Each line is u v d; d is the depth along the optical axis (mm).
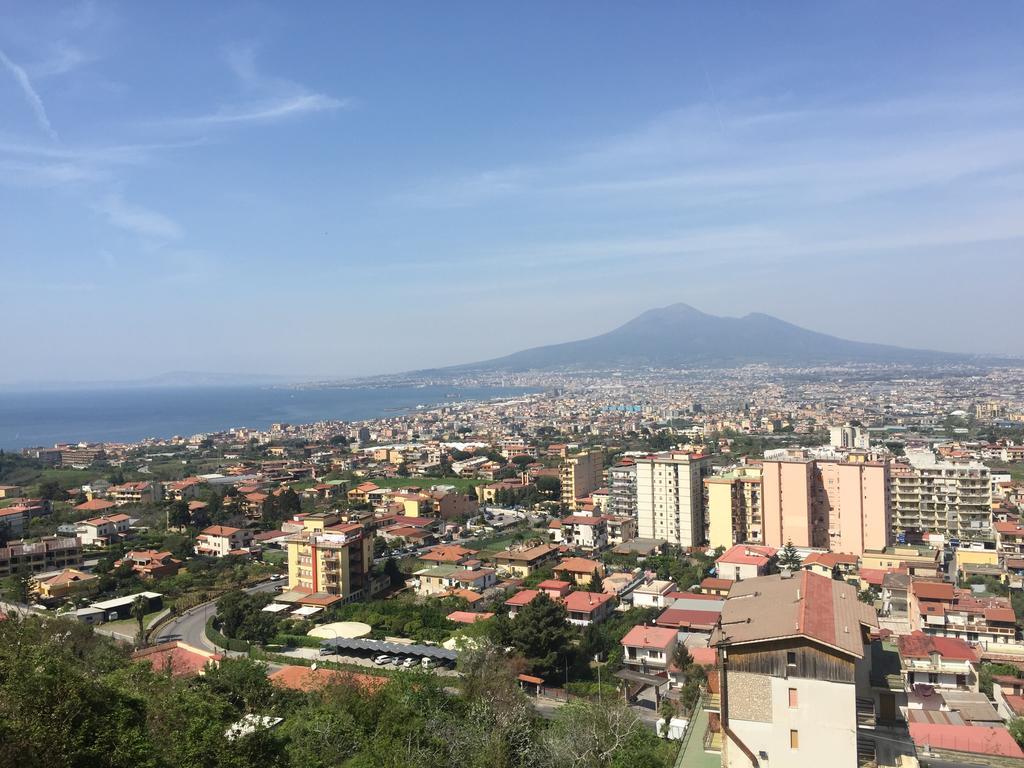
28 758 30625
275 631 101625
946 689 75938
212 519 179000
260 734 43875
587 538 158250
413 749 52312
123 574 128375
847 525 150000
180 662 75188
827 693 37562
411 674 72625
